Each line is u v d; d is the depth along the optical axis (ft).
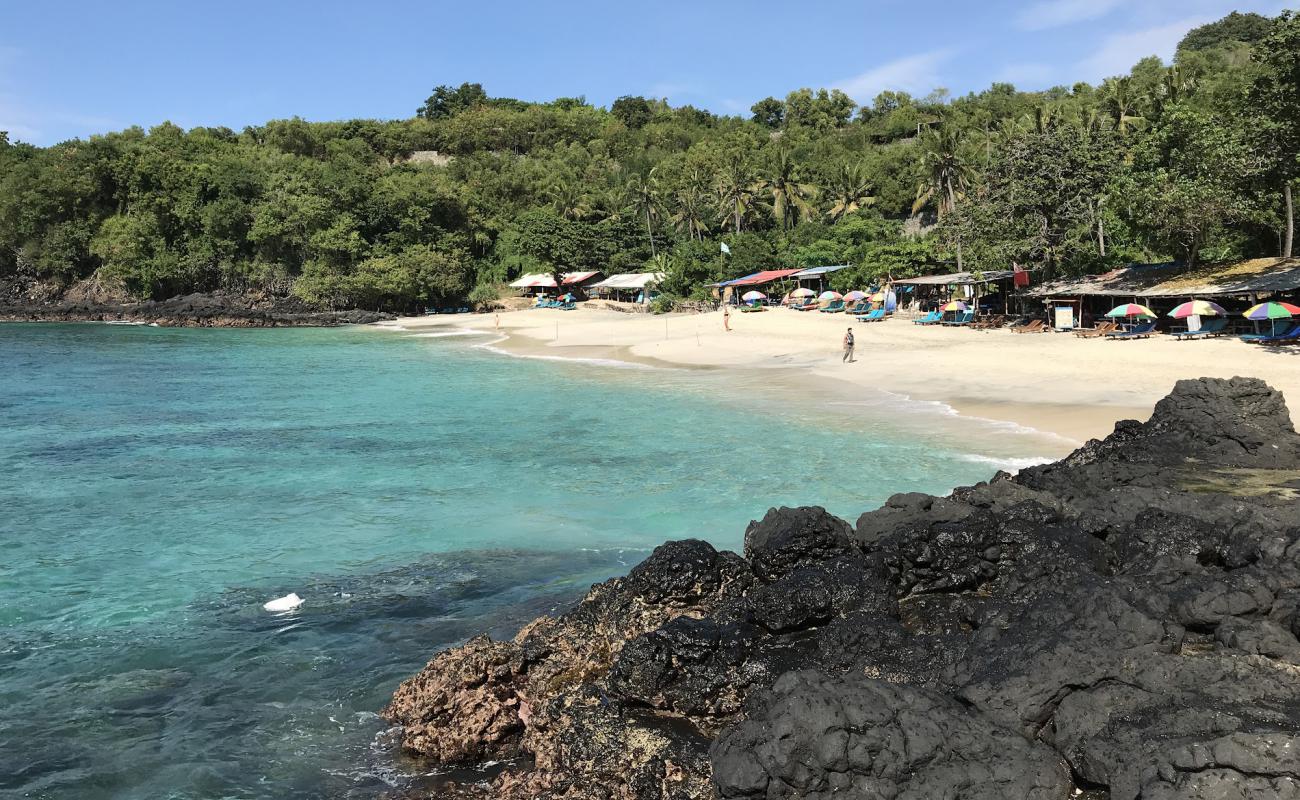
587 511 61.36
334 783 30.53
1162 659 24.64
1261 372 97.30
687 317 235.40
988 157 252.83
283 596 47.14
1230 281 133.18
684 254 294.46
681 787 25.46
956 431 81.92
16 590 48.44
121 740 33.40
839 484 65.46
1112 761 21.99
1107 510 42.73
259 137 440.45
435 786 30.25
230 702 36.04
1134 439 56.24
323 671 38.58
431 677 33.96
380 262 317.01
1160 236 151.33
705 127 503.61
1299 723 21.44
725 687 28.81
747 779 22.63
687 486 66.85
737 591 37.04
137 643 41.65
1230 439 53.78
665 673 29.37
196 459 80.33
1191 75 274.77
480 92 566.77
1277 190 137.69
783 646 31.35
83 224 336.08
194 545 55.93
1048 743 24.34
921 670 27.91
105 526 60.03
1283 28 119.75
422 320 302.86
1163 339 128.57
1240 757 20.17
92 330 270.05
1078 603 28.04
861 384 112.98
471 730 31.86
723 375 130.21
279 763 31.76
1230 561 33.86
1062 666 24.85
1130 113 271.90
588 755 27.99
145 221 325.01
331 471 75.05
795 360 141.08
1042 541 36.76
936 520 41.09
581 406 106.63
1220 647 26.94
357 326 289.94
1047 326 157.17
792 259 279.69
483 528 58.18
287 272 330.95
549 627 36.96
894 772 22.13
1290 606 27.71
